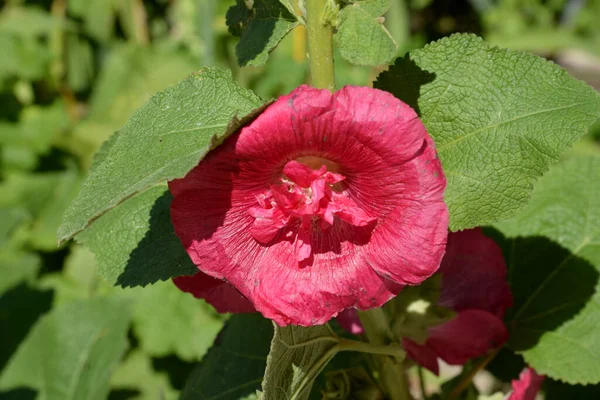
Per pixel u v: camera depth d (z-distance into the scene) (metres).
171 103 0.35
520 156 0.36
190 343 0.71
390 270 0.33
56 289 0.83
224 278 0.34
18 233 0.94
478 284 0.43
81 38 1.20
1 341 0.79
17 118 1.12
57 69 1.16
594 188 0.47
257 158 0.32
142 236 0.39
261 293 0.34
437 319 0.41
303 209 0.33
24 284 0.84
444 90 0.37
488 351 0.43
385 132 0.31
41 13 1.18
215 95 0.35
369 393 0.41
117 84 1.06
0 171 1.06
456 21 1.38
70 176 1.01
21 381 0.60
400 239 0.33
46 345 0.61
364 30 0.33
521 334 0.45
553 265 0.47
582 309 0.45
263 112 0.31
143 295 0.73
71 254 0.91
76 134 1.05
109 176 0.33
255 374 0.45
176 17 1.21
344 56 0.33
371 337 0.40
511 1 1.34
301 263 0.34
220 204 0.33
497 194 0.36
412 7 1.29
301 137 0.31
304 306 0.34
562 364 0.43
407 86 0.37
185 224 0.33
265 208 0.33
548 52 1.36
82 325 0.61
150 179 0.30
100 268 0.39
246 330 0.45
